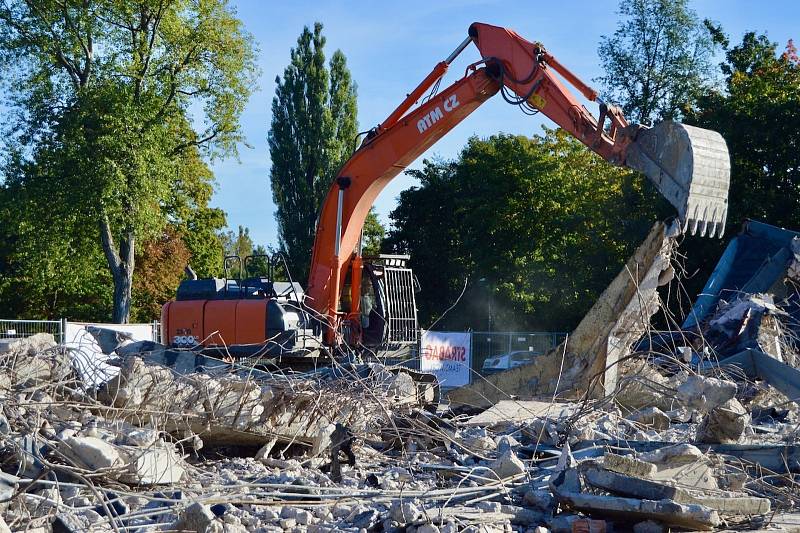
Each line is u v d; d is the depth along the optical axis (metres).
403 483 7.14
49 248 34.41
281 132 58.03
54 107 34.03
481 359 30.39
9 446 5.99
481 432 10.27
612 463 7.04
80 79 34.75
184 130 36.84
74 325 23.44
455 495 6.95
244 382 8.46
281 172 57.91
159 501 5.94
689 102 47.12
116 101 32.72
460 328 46.03
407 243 49.19
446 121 16.11
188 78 35.78
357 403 9.61
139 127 33.03
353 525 5.99
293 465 8.28
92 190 32.31
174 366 10.08
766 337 16.17
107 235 35.41
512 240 45.00
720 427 8.95
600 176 44.53
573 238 42.50
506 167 45.47
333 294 16.72
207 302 16.53
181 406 8.15
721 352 15.91
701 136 12.72
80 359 8.26
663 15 49.16
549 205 44.69
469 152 49.78
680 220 12.55
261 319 15.86
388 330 16.86
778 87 35.00
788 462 8.37
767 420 12.11
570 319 41.69
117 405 7.80
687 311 29.53
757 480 7.84
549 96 14.66
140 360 8.02
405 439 9.99
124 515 5.44
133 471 6.27
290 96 58.12
